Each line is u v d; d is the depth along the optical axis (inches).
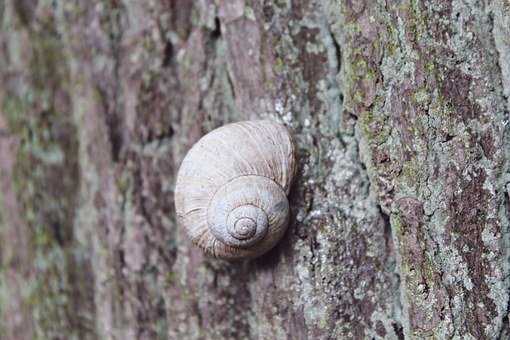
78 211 17.1
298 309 15.0
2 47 18.2
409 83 14.3
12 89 18.1
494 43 14.1
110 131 16.3
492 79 14.1
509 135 14.1
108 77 16.3
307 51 15.0
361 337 14.8
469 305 14.3
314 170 14.9
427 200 14.3
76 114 16.9
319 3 14.9
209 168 14.6
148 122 15.9
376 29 14.4
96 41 16.4
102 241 16.5
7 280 18.6
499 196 14.2
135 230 16.1
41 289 17.8
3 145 18.3
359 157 14.8
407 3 14.2
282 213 14.6
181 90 15.7
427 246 14.3
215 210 14.5
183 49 15.6
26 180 18.0
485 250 14.2
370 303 14.8
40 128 17.6
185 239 15.7
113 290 16.4
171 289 15.9
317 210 14.9
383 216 14.8
